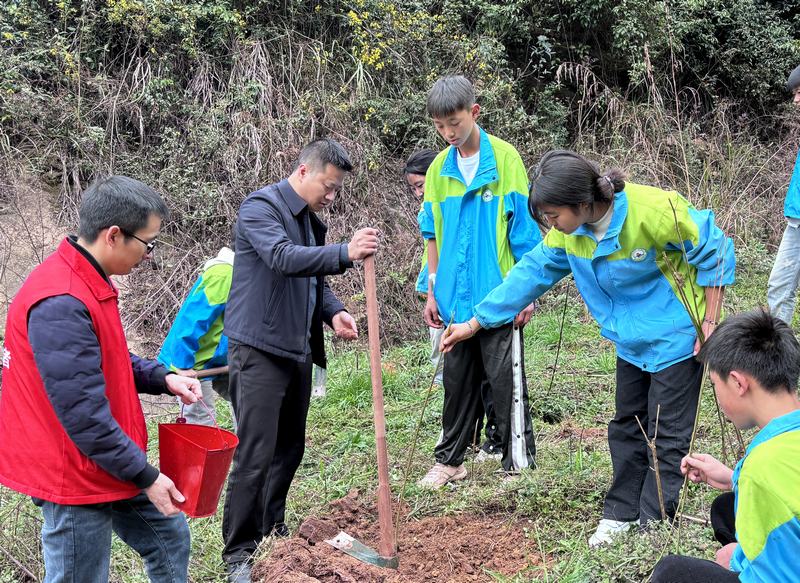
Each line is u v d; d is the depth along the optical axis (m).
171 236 8.09
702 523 3.38
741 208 9.77
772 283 5.88
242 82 8.82
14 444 2.53
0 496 4.38
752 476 2.04
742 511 2.06
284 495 3.91
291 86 9.03
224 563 3.65
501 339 4.17
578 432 5.21
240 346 3.51
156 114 8.51
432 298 4.59
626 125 10.79
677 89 12.63
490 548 3.62
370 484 4.52
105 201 2.55
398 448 5.12
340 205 8.76
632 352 3.46
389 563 3.46
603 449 4.79
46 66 8.23
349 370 6.66
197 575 3.64
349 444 5.20
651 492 3.47
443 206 4.34
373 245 3.25
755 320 2.26
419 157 5.37
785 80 12.76
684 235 3.19
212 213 8.16
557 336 7.37
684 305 3.32
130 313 7.52
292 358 3.53
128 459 2.50
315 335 3.93
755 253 9.17
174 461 2.76
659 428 3.40
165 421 6.12
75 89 8.35
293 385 3.74
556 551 3.53
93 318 2.53
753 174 10.69
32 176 7.87
